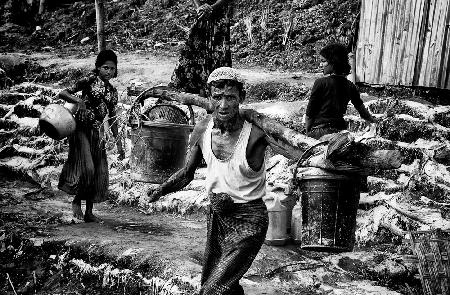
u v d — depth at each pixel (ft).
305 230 11.69
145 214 21.99
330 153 10.76
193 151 12.60
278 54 42.52
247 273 15.85
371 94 30.78
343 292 14.65
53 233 19.08
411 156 21.97
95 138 20.26
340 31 41.16
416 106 25.21
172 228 19.94
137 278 16.16
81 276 17.16
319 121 18.66
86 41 52.16
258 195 11.91
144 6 57.00
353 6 41.91
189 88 28.07
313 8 46.73
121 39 51.75
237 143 11.66
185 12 53.31
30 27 57.77
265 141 11.87
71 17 57.00
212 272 11.48
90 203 20.59
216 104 11.53
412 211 18.67
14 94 34.27
